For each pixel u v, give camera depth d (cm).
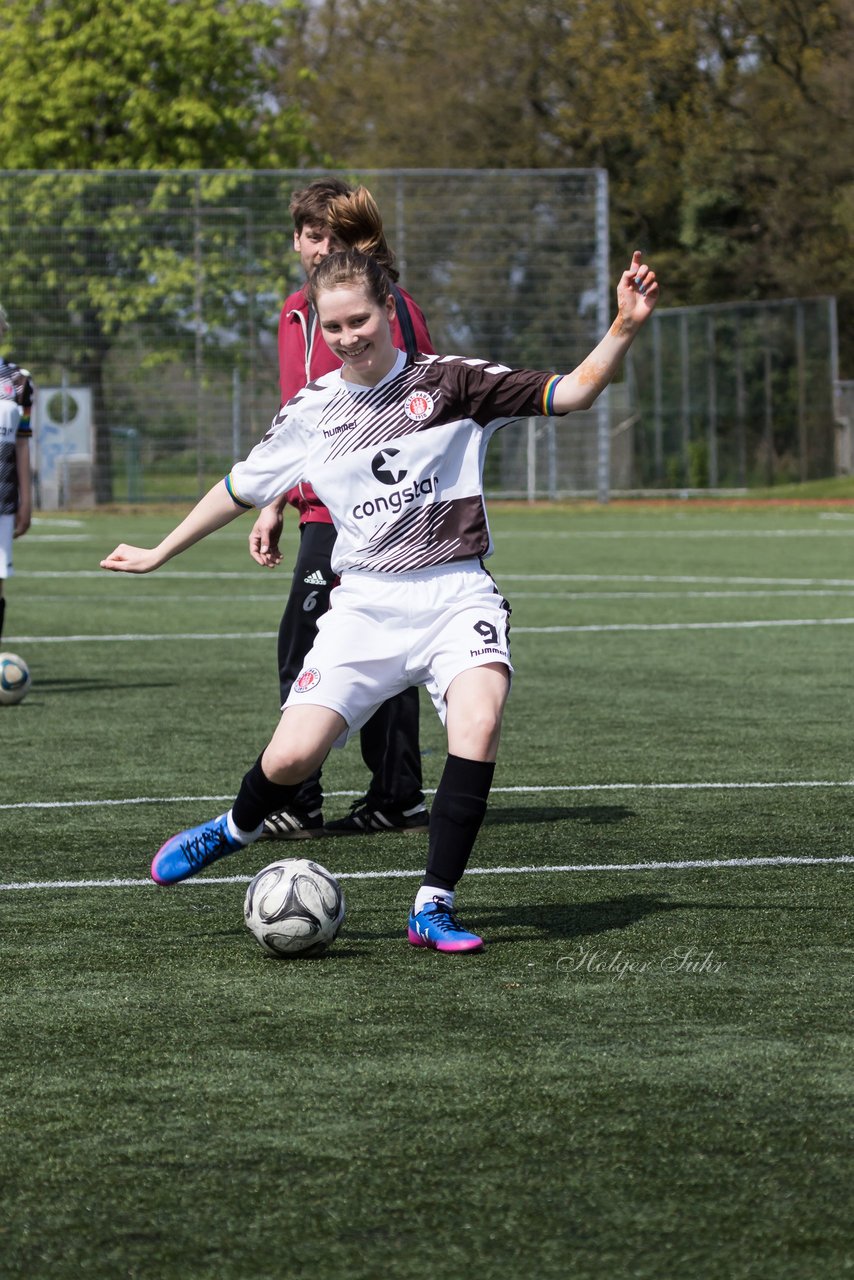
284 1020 1094
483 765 1284
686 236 14625
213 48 11531
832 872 1552
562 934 1325
